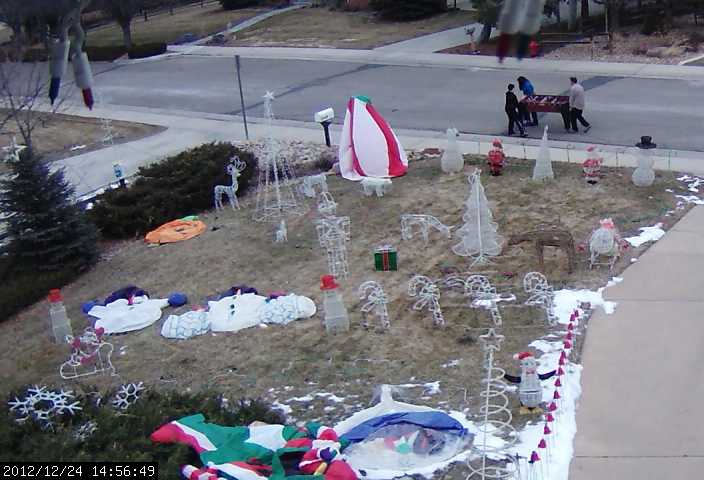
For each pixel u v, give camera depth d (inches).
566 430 402.6
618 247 581.6
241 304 567.2
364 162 798.5
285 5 2038.6
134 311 576.7
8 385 511.2
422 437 402.3
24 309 628.1
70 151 1052.5
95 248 689.6
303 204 762.2
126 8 1654.8
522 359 419.8
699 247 590.6
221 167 810.2
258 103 1197.1
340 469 365.1
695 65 1101.7
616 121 908.0
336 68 1353.3
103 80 1491.1
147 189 776.9
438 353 492.4
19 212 666.8
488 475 365.1
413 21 1641.2
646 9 1370.6
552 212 677.3
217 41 1704.0
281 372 492.4
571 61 1187.3
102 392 481.4
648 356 462.6
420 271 601.9
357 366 488.4
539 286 528.1
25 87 1160.8
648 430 399.5
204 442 387.5
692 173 735.7
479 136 910.4
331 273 612.4
